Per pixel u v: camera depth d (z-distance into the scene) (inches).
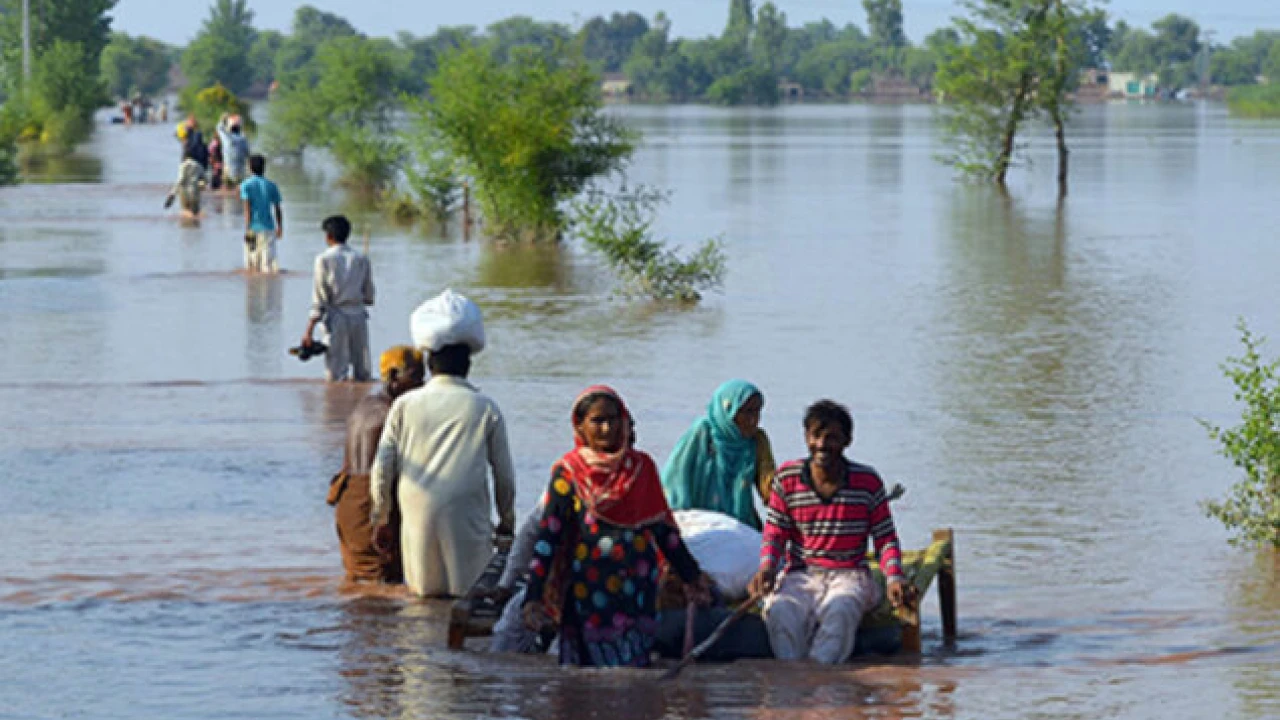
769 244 2728.8
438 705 573.0
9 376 1457.9
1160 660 644.7
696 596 638.5
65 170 4655.5
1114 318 1850.4
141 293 2042.3
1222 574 831.1
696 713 561.6
